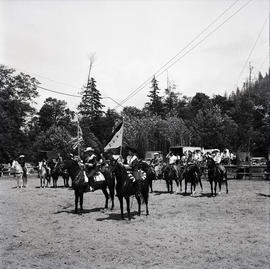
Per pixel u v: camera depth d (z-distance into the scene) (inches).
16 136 2294.5
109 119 2807.6
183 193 1027.3
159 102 4244.6
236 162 1720.0
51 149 3041.3
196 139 2974.9
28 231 549.0
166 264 388.5
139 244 468.8
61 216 676.1
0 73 2240.4
